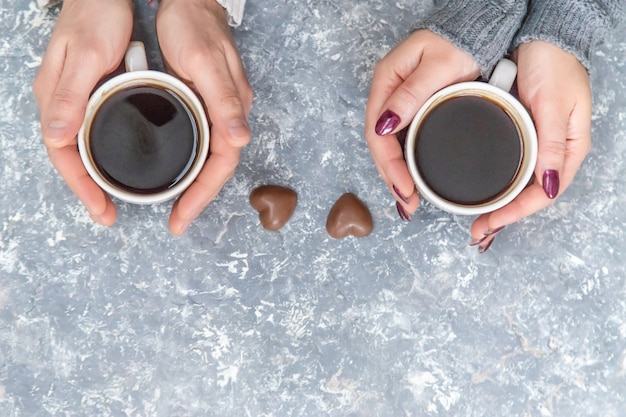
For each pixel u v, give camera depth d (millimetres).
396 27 829
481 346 814
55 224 799
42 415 790
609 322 822
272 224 804
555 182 711
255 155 812
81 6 731
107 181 713
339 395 805
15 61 804
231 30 816
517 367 815
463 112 714
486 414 812
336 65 823
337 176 816
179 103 719
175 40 732
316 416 803
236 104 698
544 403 815
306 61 822
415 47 735
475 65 731
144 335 798
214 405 799
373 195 817
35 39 807
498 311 818
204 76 709
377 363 809
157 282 802
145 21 805
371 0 828
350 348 808
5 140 799
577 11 743
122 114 713
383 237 816
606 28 754
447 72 725
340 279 812
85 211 801
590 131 774
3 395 788
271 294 808
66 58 715
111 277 799
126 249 801
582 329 820
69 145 723
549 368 817
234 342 803
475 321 816
